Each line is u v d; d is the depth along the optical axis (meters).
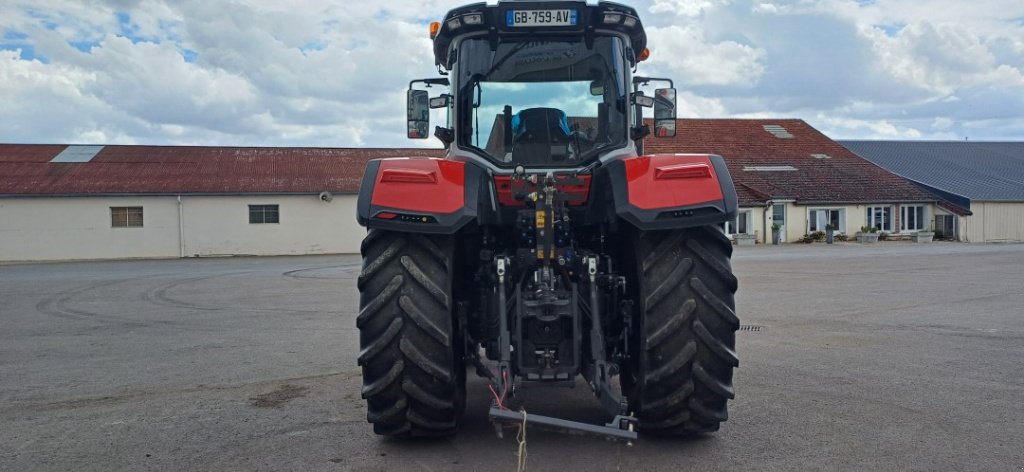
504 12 4.63
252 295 14.12
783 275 16.48
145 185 33.56
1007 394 5.38
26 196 32.12
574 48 4.72
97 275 21.06
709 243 4.11
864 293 12.50
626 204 3.93
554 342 4.04
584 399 5.36
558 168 4.66
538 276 4.07
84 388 6.10
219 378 6.41
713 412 4.08
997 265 19.28
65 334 9.34
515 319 4.06
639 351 4.14
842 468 3.86
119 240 32.97
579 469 3.88
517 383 4.09
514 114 4.70
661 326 3.99
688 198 3.92
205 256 33.56
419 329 4.03
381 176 4.05
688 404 4.04
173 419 5.06
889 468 3.86
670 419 4.11
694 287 4.00
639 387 4.09
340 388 5.93
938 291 12.71
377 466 4.00
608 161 4.59
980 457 4.02
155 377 6.50
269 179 35.09
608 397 3.81
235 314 11.12
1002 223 39.78
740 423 4.68
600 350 3.95
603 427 3.70
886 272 17.17
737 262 21.33
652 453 4.11
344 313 11.02
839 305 10.82
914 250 28.27
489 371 4.12
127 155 36.72
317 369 6.72
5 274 22.52
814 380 5.88
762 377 6.00
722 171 4.04
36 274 22.19
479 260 4.62
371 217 3.95
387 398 4.09
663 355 4.00
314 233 34.59
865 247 31.59
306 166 36.81
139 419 5.08
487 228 4.57
